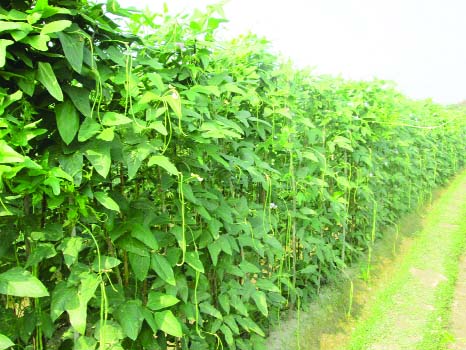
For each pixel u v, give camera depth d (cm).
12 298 149
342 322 340
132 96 147
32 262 126
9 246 133
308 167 321
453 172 1055
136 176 181
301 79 352
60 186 128
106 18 138
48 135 135
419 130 674
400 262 483
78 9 129
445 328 345
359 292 390
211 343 226
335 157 419
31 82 117
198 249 207
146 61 155
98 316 158
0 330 136
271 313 293
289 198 330
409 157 631
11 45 115
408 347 315
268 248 266
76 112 126
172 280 149
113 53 135
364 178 433
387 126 461
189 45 185
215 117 197
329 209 379
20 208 142
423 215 685
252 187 298
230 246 203
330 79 363
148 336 158
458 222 633
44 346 154
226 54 239
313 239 320
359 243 468
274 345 276
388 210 559
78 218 141
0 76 120
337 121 384
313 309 333
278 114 288
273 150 291
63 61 124
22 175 117
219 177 244
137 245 145
